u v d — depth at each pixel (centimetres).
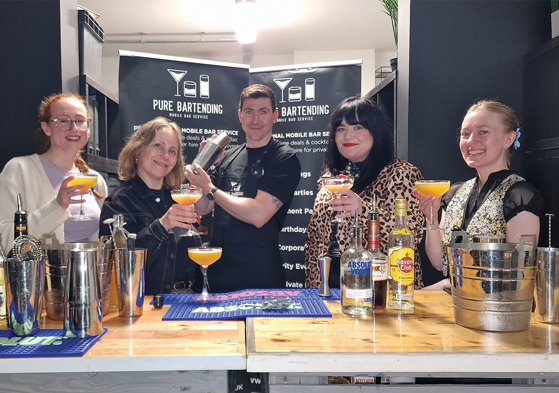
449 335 127
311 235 265
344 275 150
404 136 297
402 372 115
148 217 271
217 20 620
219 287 308
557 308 138
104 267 150
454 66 290
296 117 363
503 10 289
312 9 576
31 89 298
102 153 406
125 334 131
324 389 116
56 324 141
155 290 265
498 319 128
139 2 560
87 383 115
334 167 265
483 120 233
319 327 135
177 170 285
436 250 217
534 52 279
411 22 290
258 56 775
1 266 143
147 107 337
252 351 114
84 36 339
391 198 237
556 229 264
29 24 296
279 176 312
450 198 254
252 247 310
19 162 252
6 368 111
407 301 154
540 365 111
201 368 113
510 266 126
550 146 263
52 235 167
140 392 115
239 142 357
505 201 215
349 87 356
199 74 348
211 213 318
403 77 300
